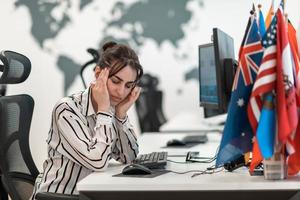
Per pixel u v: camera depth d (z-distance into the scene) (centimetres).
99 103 185
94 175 168
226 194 147
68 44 513
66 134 181
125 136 209
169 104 512
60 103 186
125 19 512
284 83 146
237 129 158
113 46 194
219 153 161
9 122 201
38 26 513
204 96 281
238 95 157
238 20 496
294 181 146
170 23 509
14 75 206
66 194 178
